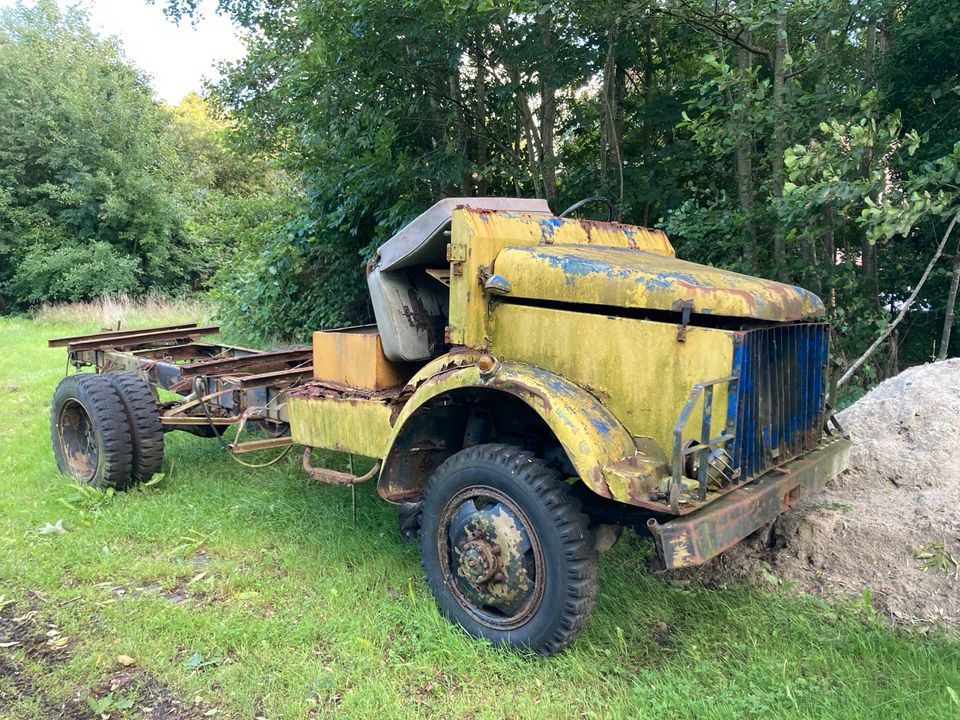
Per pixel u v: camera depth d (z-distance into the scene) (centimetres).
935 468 403
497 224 346
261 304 1068
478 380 308
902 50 591
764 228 644
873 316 594
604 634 325
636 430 297
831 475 348
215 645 322
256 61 1058
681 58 826
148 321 1725
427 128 886
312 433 419
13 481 537
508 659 303
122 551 421
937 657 293
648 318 301
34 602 363
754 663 299
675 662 304
